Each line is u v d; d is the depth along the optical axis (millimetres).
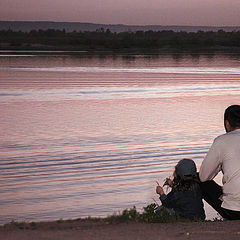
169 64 76625
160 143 17391
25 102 28984
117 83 42781
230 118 5723
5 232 5027
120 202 10328
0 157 14672
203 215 6324
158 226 5457
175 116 24469
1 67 61000
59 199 10492
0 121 21906
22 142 17156
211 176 5812
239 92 37219
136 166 13883
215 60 92562
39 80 43500
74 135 18703
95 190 11250
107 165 13922
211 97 33625
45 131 19516
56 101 29766
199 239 4805
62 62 76438
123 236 4867
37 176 12508
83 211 9594
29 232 5020
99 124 21562
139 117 23953
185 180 6242
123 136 18641
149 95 34531
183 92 36875
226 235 4949
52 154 15227
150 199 10586
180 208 6301
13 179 12141
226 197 5734
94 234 4953
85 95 33500
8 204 10031
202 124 22031
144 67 67812
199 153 15820
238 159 5582
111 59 91562
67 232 5020
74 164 13930
